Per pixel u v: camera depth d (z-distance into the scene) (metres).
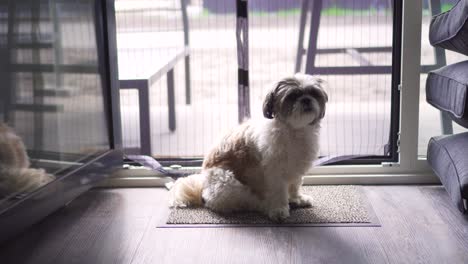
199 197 2.13
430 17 2.22
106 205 2.16
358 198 2.16
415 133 2.28
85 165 2.00
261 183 2.06
